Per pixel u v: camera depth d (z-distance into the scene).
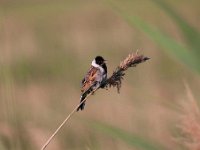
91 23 46.97
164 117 11.69
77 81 28.03
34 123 11.71
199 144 7.43
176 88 20.61
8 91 8.55
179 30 8.16
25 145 9.78
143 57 6.52
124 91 15.91
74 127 14.22
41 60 34.88
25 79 21.70
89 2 58.12
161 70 25.72
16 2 64.12
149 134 12.22
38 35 44.72
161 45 7.99
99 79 6.80
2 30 11.99
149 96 9.59
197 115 7.52
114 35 38.50
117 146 11.31
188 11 45.47
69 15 56.62
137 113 13.51
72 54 35.94
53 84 24.00
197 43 8.05
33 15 60.03
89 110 16.39
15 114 8.72
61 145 13.25
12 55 33.62
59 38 41.06
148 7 45.91
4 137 8.92
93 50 36.28
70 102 17.34
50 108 15.45
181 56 7.97
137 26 8.05
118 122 13.74
